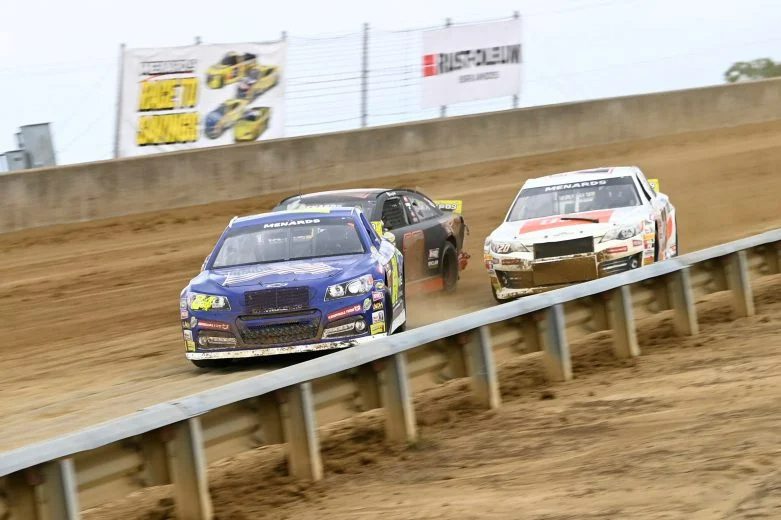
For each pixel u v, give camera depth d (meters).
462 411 17.72
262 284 21.89
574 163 61.09
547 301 18.84
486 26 61.06
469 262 39.50
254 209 50.72
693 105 72.31
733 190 53.34
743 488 11.44
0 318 34.62
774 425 13.92
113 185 49.78
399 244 27.62
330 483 14.29
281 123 55.53
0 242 46.00
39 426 19.34
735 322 23.44
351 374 15.39
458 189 55.03
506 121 62.38
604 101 67.25
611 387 18.30
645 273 21.05
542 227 27.62
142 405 19.92
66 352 28.67
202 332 22.02
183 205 51.34
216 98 54.06
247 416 13.79
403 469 14.62
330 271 22.19
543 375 20.05
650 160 62.16
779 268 25.88
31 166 52.09
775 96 77.31
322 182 55.31
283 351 21.61
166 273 40.28
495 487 13.02
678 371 18.89
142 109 52.62
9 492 10.85
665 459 13.09
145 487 12.36
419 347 16.58
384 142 57.53
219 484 14.70
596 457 13.75
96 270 41.06
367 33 57.28
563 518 11.30
